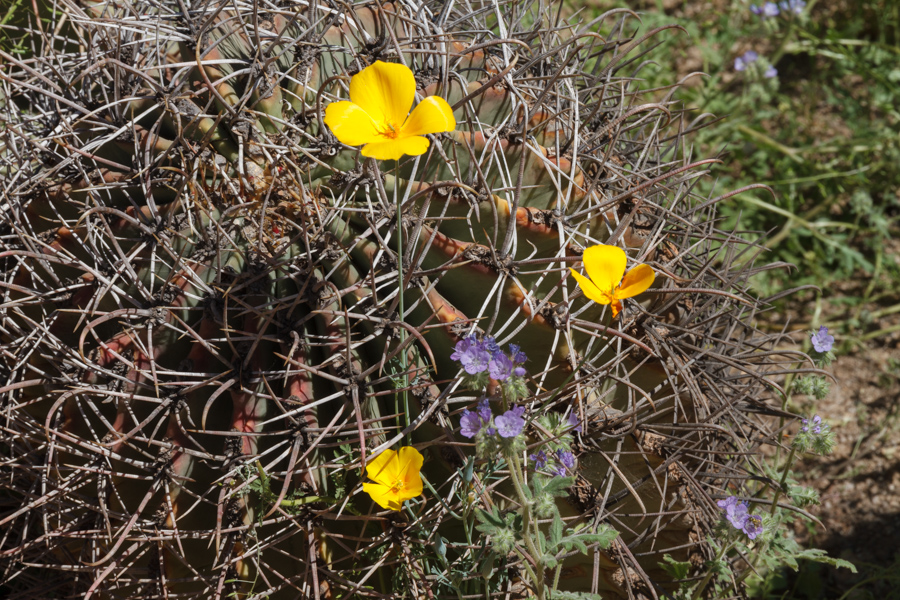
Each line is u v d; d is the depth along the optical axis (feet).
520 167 1.78
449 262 1.78
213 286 1.77
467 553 1.81
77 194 1.88
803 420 1.93
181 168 1.82
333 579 1.82
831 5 4.20
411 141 1.58
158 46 1.85
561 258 1.75
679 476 1.94
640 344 1.77
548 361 1.81
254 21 1.79
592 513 1.89
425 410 1.78
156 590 1.82
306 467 1.76
